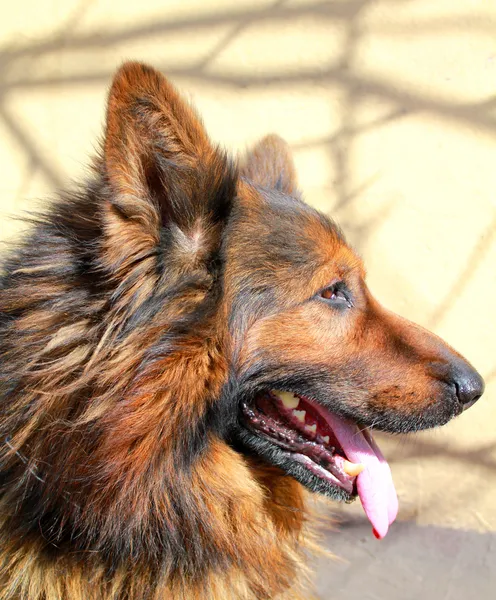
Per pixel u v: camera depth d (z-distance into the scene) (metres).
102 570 0.86
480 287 1.16
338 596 1.09
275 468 0.94
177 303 0.85
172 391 0.85
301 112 1.20
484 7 1.12
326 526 1.01
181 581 0.87
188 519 0.87
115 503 0.85
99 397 0.84
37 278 0.86
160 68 1.22
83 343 0.85
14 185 1.28
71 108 1.25
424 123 1.16
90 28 1.23
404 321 0.94
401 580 1.11
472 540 1.16
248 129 1.21
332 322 0.91
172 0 1.21
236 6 1.19
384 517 0.93
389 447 1.21
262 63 1.20
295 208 0.92
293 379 0.91
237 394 0.89
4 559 0.87
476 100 1.14
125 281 0.84
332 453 0.94
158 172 0.85
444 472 1.19
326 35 1.17
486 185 1.14
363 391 0.91
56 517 0.85
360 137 1.18
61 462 0.84
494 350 1.16
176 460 0.86
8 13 1.25
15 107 1.27
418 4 1.14
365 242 1.19
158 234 0.85
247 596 0.91
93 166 0.87
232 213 0.90
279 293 0.89
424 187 1.17
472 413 1.18
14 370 0.85
